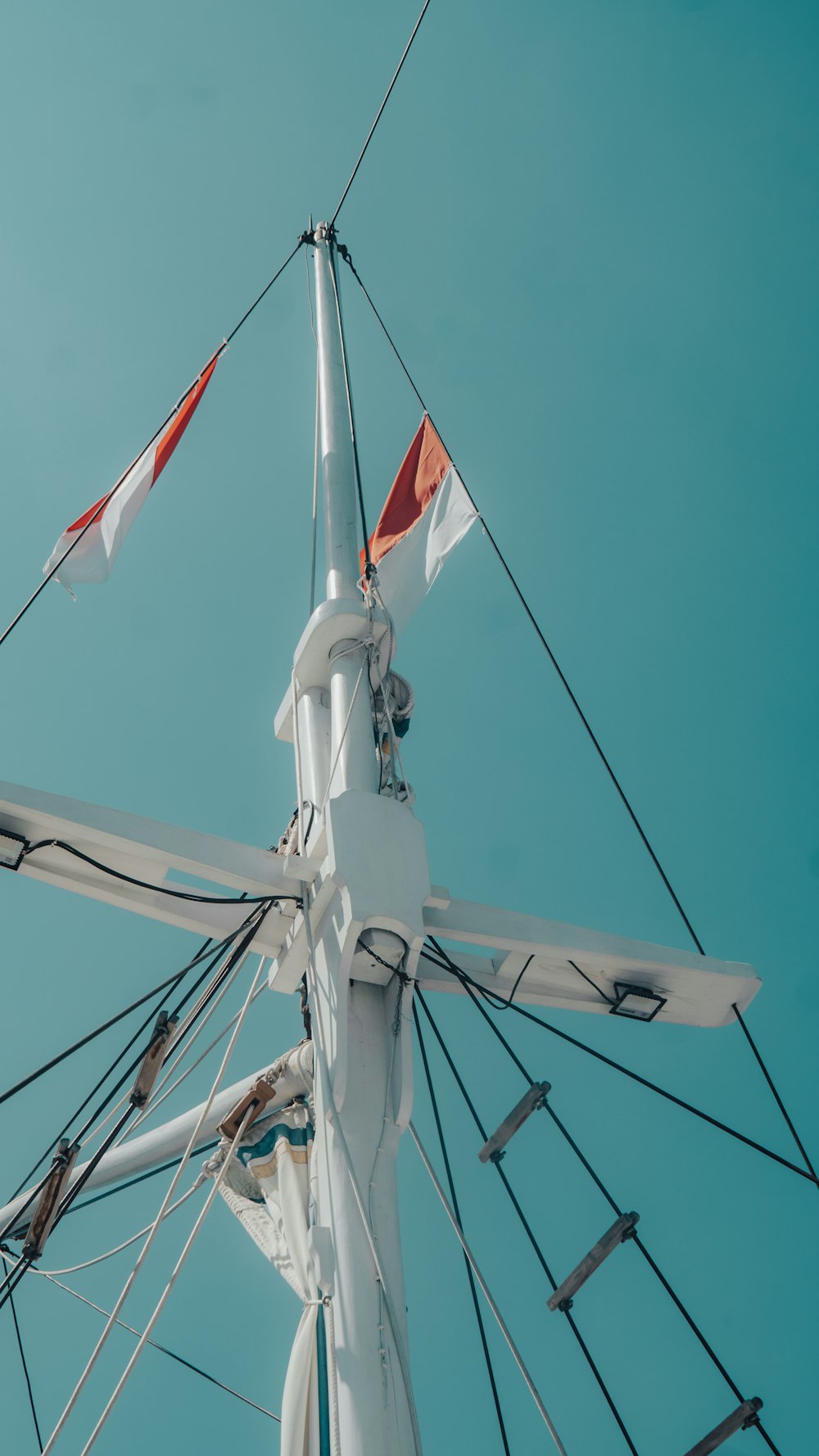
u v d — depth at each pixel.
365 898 8.64
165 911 9.66
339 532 12.04
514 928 9.87
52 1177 8.95
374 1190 8.11
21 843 9.19
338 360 13.82
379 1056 8.66
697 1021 10.90
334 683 10.57
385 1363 7.38
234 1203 9.74
